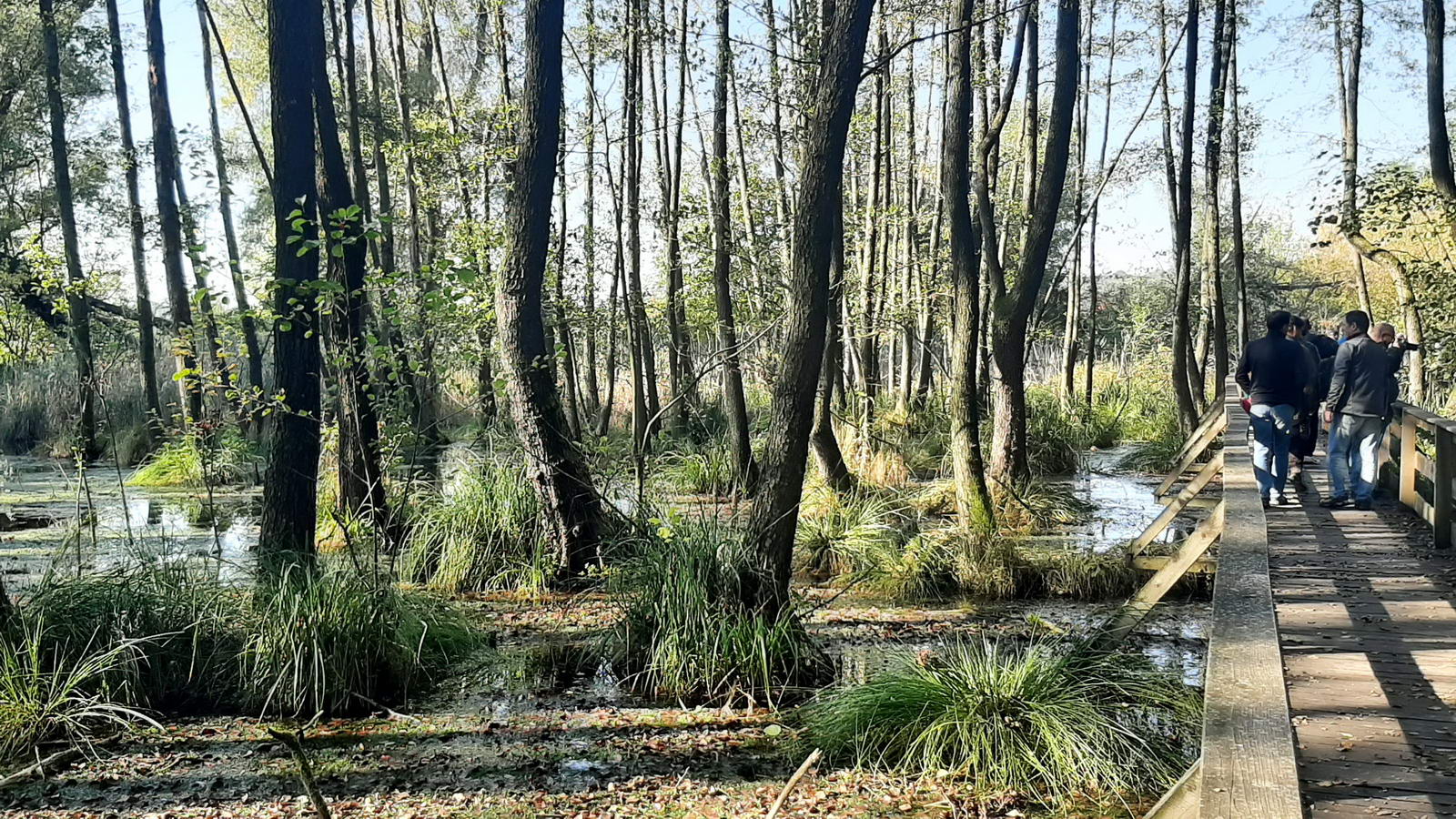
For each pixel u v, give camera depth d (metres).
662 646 7.84
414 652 8.09
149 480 19.12
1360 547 8.73
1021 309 14.63
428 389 16.89
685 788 6.12
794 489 8.07
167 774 6.47
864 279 19.59
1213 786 2.19
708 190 19.81
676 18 17.30
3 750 6.63
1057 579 10.59
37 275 23.73
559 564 10.98
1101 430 23.77
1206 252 22.58
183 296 22.56
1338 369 10.54
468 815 5.81
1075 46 13.84
